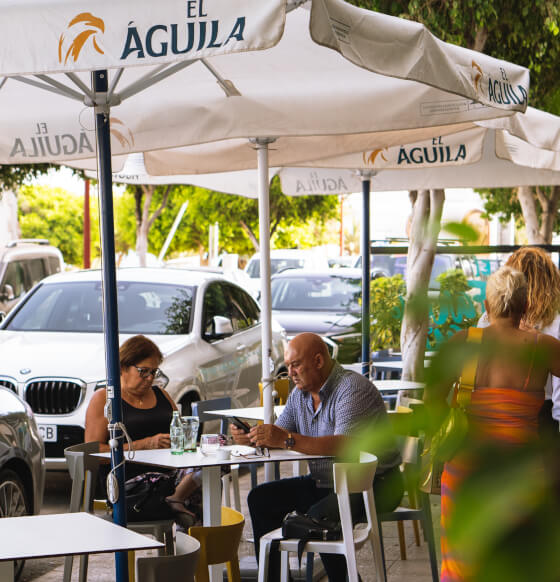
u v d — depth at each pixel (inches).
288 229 2938.0
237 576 280.2
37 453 393.1
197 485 331.6
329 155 451.8
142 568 193.3
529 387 190.2
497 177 597.0
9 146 377.1
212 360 588.4
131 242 2844.5
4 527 209.8
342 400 316.2
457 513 56.3
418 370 64.7
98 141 249.1
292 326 811.4
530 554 52.2
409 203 82.1
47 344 553.9
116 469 240.8
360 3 626.2
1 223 2479.1
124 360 356.5
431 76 238.4
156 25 188.1
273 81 368.2
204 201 2353.6
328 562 305.6
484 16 619.8
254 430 309.3
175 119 370.0
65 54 193.5
